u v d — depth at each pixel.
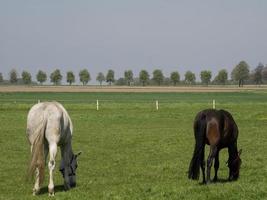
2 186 13.69
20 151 21.34
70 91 127.50
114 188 12.70
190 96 98.62
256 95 103.94
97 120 37.56
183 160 18.70
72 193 11.80
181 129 30.77
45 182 14.46
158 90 139.88
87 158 19.55
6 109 49.16
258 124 34.66
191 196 11.08
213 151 12.43
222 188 11.86
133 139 25.58
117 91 129.12
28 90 135.38
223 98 87.88
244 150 21.50
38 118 11.55
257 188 11.76
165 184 13.36
